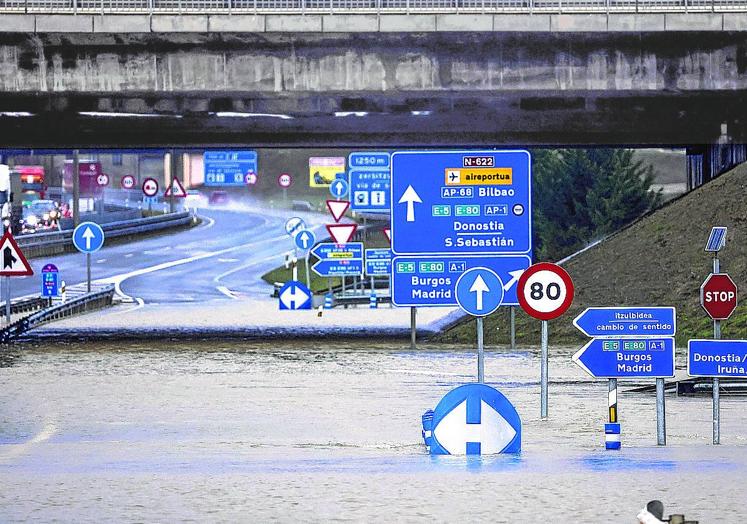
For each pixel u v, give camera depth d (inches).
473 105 4028.1
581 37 3981.3
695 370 1528.1
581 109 4047.7
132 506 1016.2
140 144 4158.5
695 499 1014.4
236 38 3959.2
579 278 3831.2
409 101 4001.0
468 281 1882.4
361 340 3708.2
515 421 1454.2
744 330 3253.0
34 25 3922.2
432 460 1357.0
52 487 1130.0
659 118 4079.7
